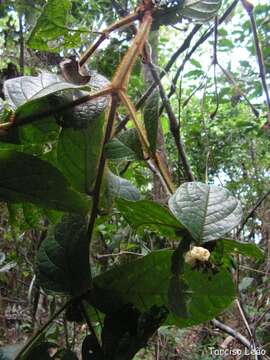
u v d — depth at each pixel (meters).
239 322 1.28
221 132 2.45
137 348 0.39
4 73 1.52
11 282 1.56
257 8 1.48
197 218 0.35
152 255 0.43
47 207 0.40
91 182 0.43
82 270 0.39
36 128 0.42
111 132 0.42
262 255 0.38
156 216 0.40
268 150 2.39
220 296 0.44
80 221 0.40
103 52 0.84
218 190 0.36
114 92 0.41
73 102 0.39
